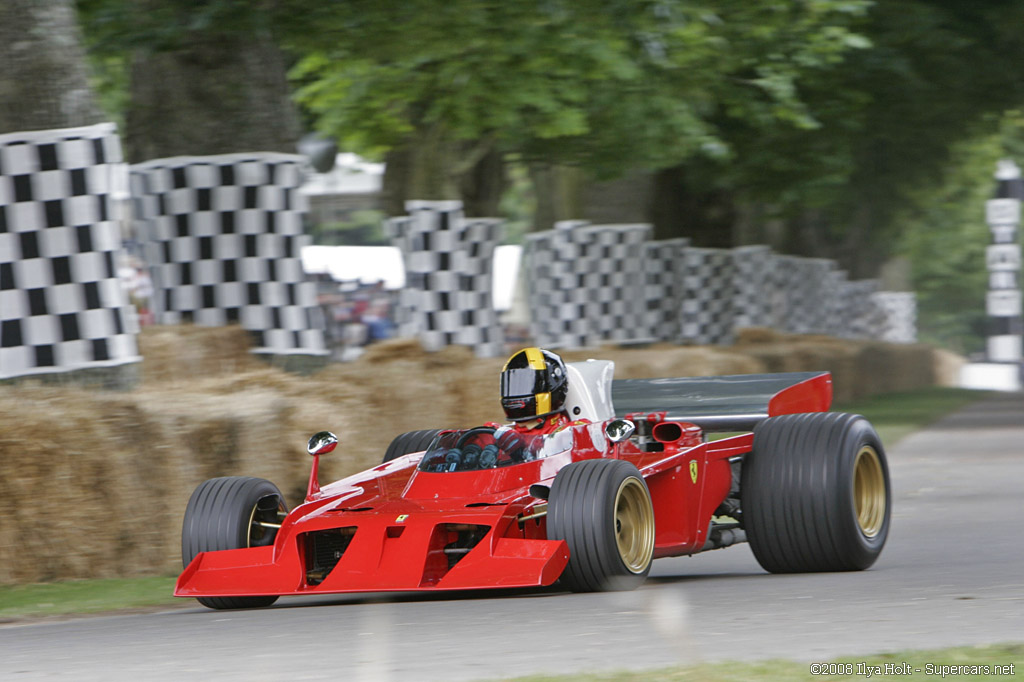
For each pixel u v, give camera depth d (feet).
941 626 60.39
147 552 97.76
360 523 74.18
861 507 93.76
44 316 104.53
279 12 142.51
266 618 73.00
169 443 99.45
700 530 90.07
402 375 142.10
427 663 54.03
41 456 92.02
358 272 345.10
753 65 206.28
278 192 141.90
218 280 140.05
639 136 199.52
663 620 63.93
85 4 141.79
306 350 141.28
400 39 149.69
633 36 168.25
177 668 55.21
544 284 273.33
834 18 204.74
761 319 346.95
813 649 55.16
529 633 61.21
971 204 563.07
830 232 451.12
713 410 102.68
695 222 311.88
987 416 330.75
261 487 82.17
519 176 407.85
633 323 269.85
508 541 72.08
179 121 140.36
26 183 104.78
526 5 150.61
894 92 294.25
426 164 206.69
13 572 91.97
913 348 506.48
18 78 104.94
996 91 314.14
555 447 83.15
